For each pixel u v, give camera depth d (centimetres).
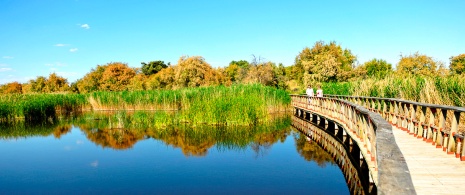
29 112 2409
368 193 754
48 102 2578
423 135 957
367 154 795
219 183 888
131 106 2970
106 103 3017
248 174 966
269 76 4106
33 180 947
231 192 816
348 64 4534
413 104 959
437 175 595
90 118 2388
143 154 1237
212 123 1916
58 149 1352
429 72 3175
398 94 1509
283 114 2548
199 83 4406
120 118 2055
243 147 1334
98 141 1504
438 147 818
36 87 5416
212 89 2603
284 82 4438
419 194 501
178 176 959
